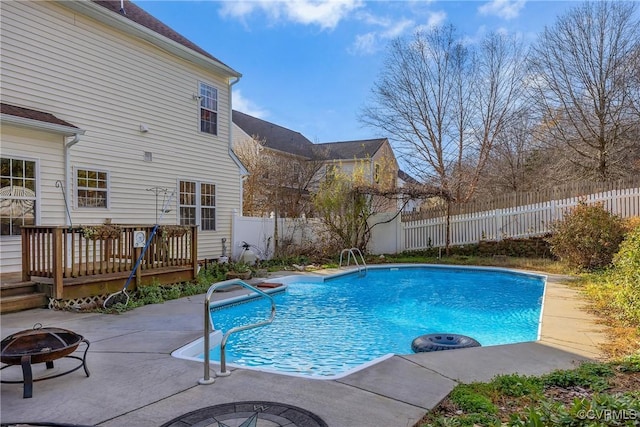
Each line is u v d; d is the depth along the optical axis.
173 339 5.04
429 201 20.45
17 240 7.71
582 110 18.72
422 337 5.64
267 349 5.68
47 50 8.39
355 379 3.68
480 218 15.32
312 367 4.97
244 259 12.28
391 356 4.38
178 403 3.17
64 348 3.58
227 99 13.03
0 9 7.68
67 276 6.81
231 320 7.29
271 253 14.18
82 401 3.22
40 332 3.74
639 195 12.87
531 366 4.05
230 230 13.02
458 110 21.36
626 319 5.82
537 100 19.95
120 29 9.76
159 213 10.73
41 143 8.12
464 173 21.31
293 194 22.88
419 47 21.23
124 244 7.84
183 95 11.48
